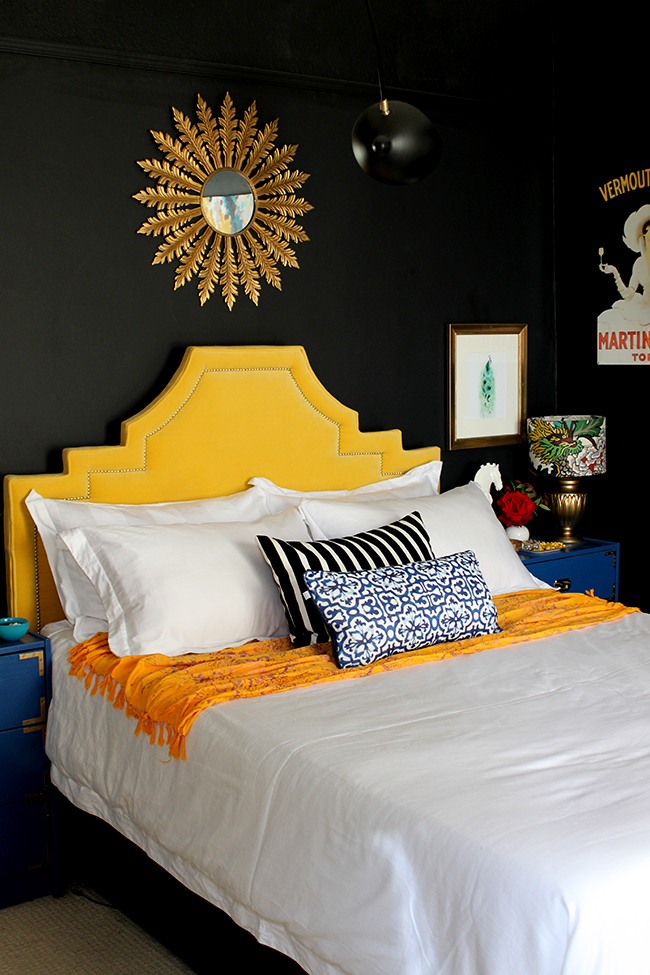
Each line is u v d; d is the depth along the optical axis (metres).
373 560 2.97
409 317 4.16
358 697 2.37
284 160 3.69
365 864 1.78
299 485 3.70
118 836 2.73
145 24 3.34
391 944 1.69
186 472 3.42
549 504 4.41
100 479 3.24
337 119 3.86
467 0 4.19
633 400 4.32
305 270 3.82
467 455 4.43
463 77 4.23
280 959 2.02
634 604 4.38
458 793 1.80
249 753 2.11
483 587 2.93
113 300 3.36
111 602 2.79
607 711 2.24
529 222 4.54
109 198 3.32
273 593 2.95
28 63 3.12
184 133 3.44
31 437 3.23
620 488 4.41
